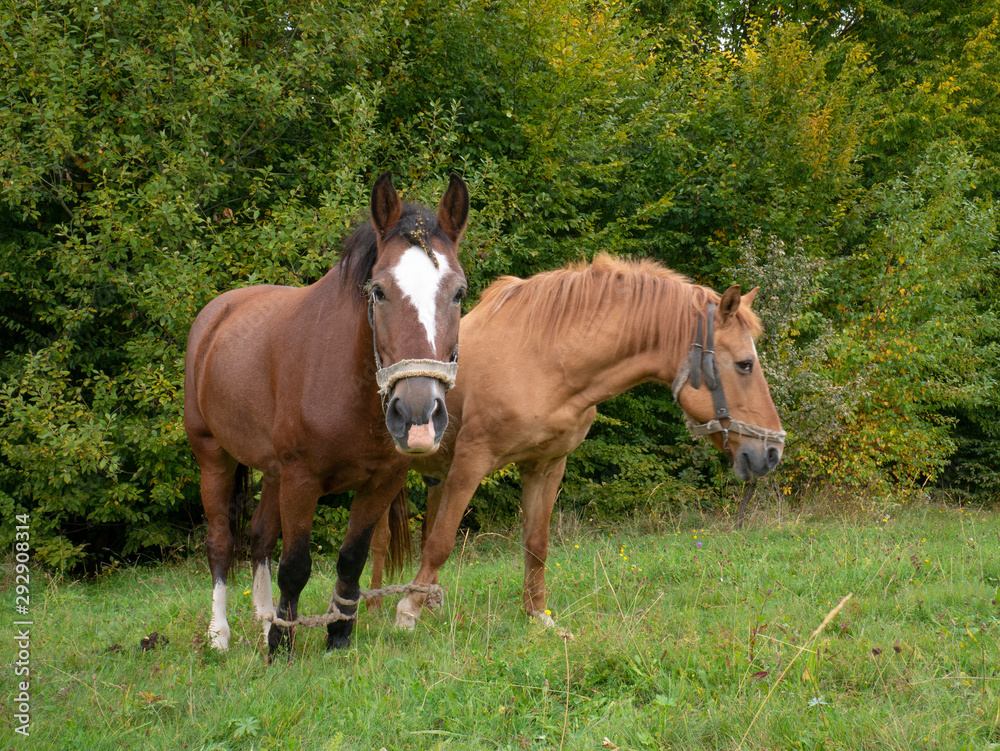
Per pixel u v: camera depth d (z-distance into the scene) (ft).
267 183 24.72
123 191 20.71
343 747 7.79
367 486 10.70
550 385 12.43
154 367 21.39
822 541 20.08
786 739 7.51
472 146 27.53
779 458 12.28
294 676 9.84
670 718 7.99
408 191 23.41
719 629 11.03
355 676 9.54
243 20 22.35
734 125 32.24
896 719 7.59
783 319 26.25
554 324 12.51
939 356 30.63
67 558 21.86
